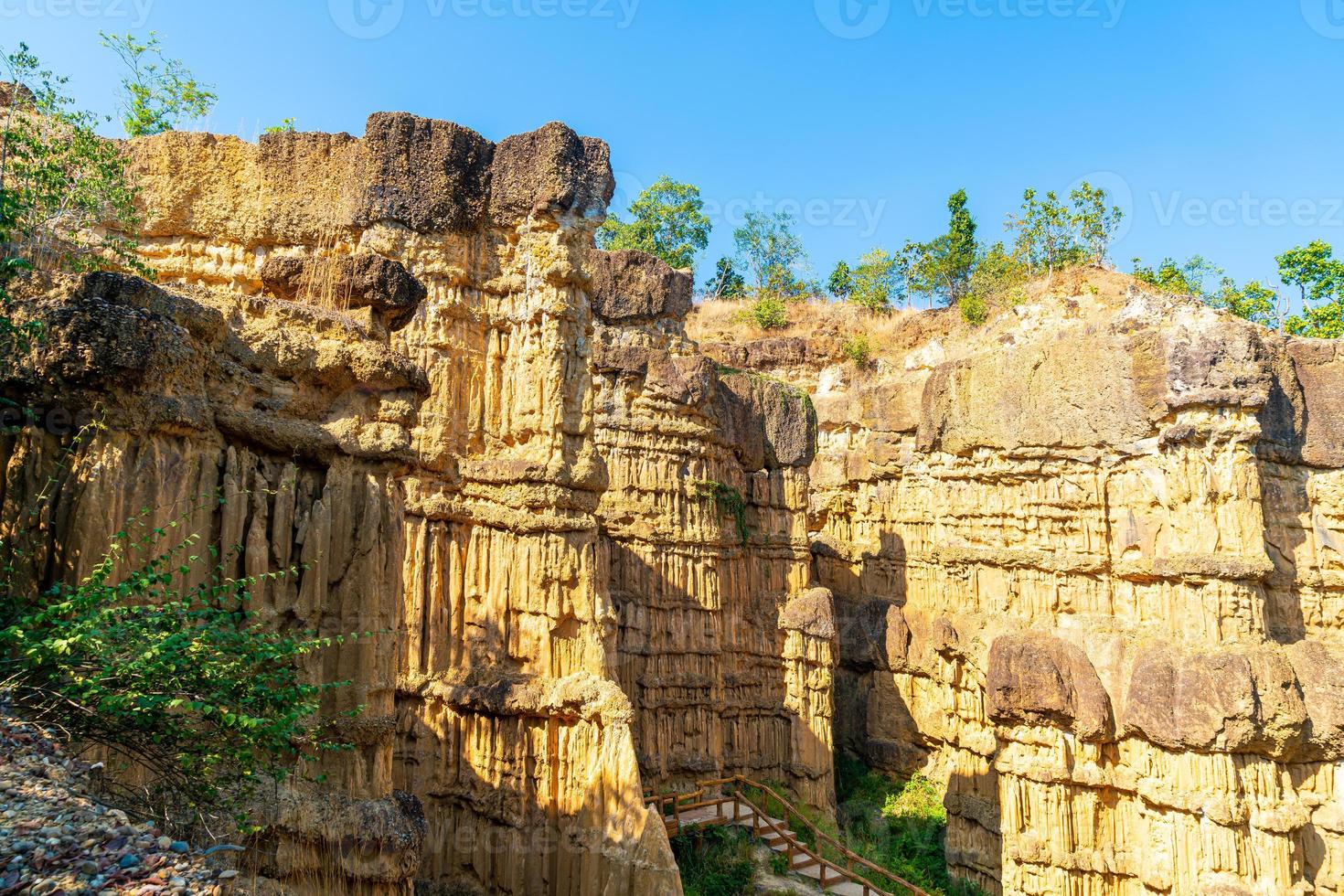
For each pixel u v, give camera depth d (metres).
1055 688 29.30
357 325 15.49
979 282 53.56
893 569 42.28
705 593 34.72
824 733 35.78
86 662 9.47
